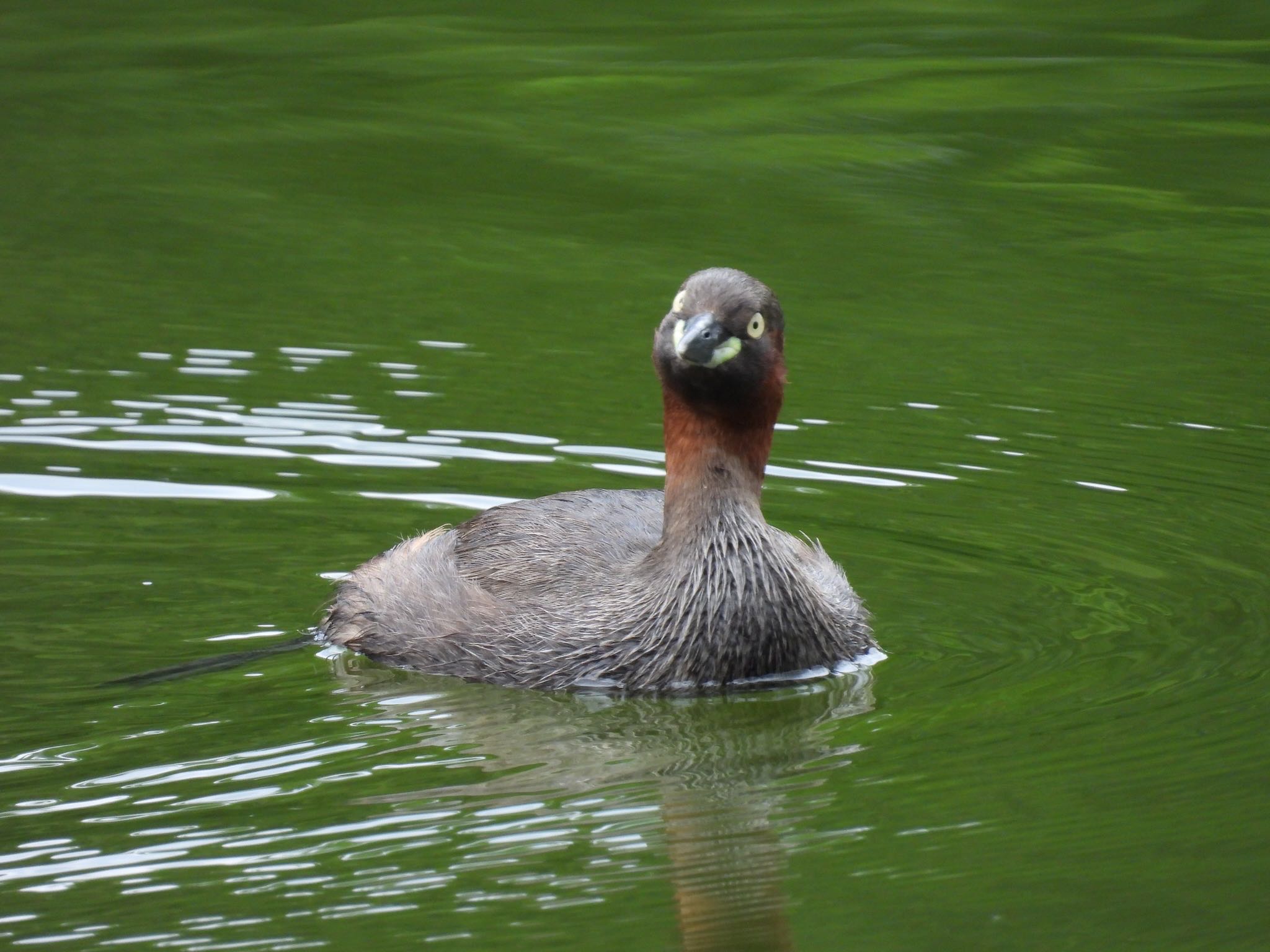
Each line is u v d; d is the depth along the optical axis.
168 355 18.09
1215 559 13.69
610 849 9.40
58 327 18.83
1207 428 16.48
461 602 12.35
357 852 9.28
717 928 8.47
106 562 13.72
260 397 17.09
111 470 15.43
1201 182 23.38
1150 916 8.56
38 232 21.77
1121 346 18.59
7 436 16.06
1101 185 23.36
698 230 21.83
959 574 13.52
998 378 17.75
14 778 10.22
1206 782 9.98
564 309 19.53
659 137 25.12
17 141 25.02
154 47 29.53
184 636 12.52
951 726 10.95
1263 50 28.34
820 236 21.77
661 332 11.78
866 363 18.16
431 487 15.20
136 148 24.81
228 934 8.46
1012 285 20.34
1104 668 11.77
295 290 20.08
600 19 30.72
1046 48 28.62
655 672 11.66
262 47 29.50
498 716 11.31
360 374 17.70
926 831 9.52
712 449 11.82
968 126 25.38
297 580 13.51
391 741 10.84
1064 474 15.45
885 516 14.62
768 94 26.70
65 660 12.06
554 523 12.82
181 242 21.53
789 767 10.44
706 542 11.76
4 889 8.89
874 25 29.97
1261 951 8.24
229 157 24.50
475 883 8.94
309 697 11.59
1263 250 21.38
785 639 11.74
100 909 8.69
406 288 20.09
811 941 8.43
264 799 9.98
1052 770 10.22
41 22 30.97
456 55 28.92
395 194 23.19
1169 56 28.17
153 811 9.77
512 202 22.83
